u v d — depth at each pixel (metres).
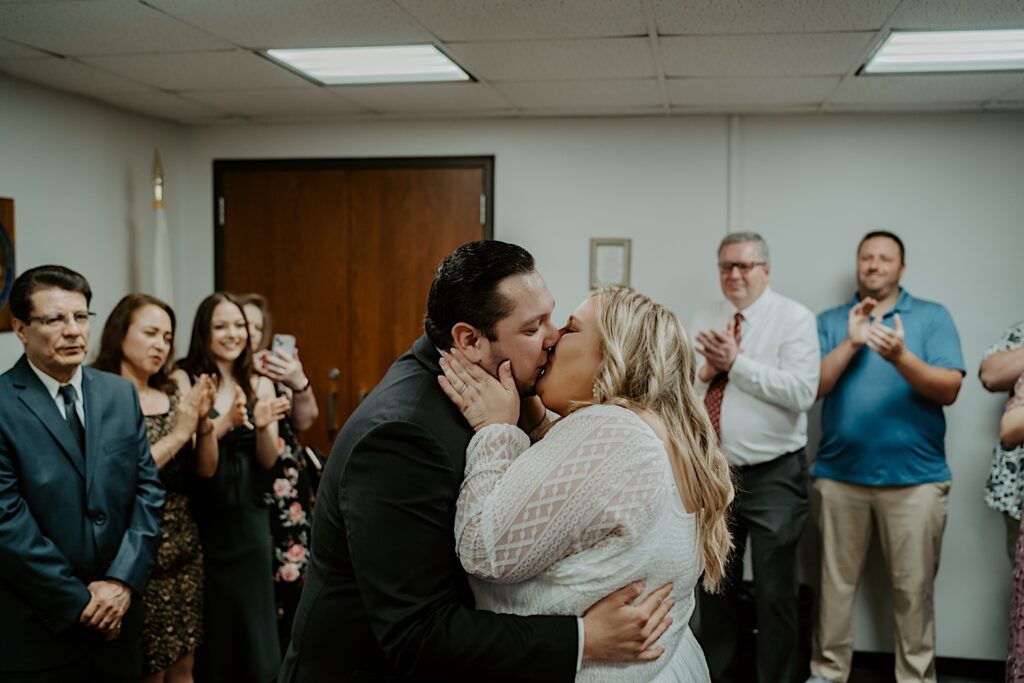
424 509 1.33
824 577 3.41
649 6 2.26
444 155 3.97
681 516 1.43
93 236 3.55
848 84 3.10
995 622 3.52
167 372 2.79
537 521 1.31
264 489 2.97
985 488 3.24
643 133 3.81
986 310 3.56
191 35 2.58
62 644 2.05
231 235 4.17
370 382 4.07
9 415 2.04
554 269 3.91
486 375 1.43
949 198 3.57
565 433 1.38
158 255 3.69
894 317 3.27
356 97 3.47
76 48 2.72
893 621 3.55
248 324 3.20
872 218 3.63
